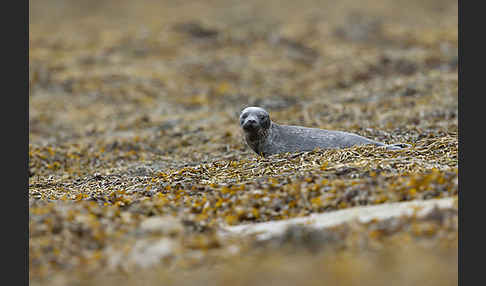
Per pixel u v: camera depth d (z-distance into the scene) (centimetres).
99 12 14725
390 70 10206
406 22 13425
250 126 4319
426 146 4359
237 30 12675
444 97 7325
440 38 11819
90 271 2716
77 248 2914
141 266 2717
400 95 7850
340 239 2784
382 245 2705
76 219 3130
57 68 10544
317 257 2642
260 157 4588
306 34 12488
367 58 10819
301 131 4603
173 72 10512
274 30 12719
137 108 8969
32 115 8731
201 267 2666
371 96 8012
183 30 12638
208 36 12369
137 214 3366
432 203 3044
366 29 12719
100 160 6275
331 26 12912
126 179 4709
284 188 3481
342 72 10269
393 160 3831
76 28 13112
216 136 6869
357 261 2558
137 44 11819
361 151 4200
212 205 3478
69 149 6575
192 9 14462
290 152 4503
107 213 3297
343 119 7038
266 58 11238
